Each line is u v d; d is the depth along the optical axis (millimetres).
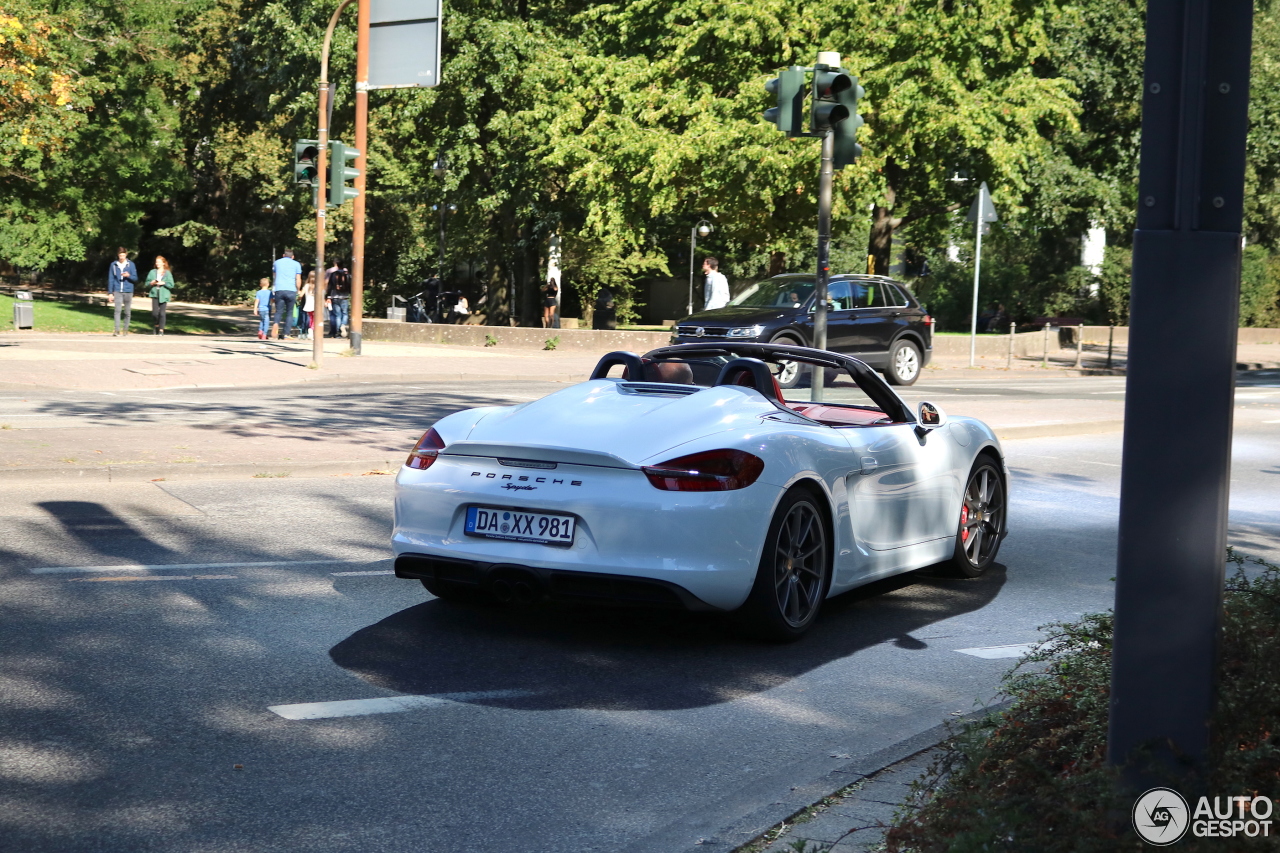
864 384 7277
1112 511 10398
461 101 35750
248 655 5660
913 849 3326
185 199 58594
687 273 56062
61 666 5375
